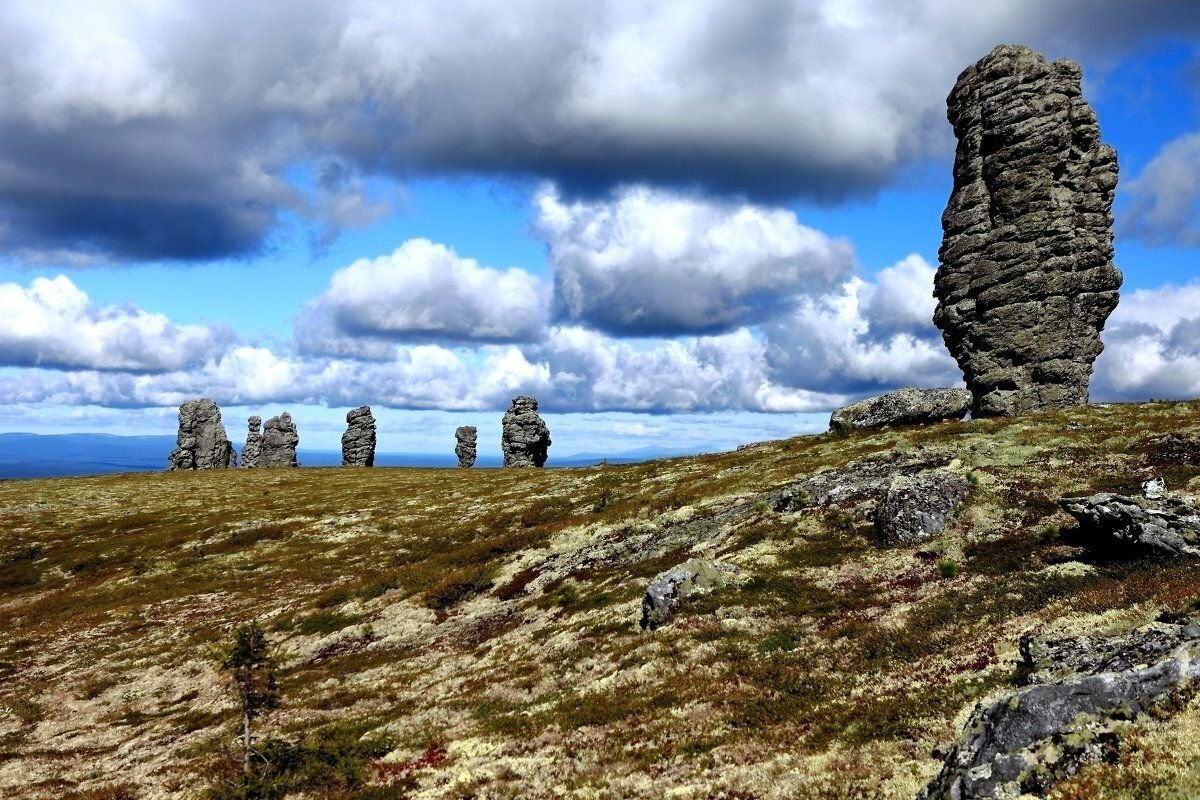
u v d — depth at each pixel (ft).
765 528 142.20
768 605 105.29
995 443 161.99
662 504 189.06
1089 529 97.30
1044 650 60.39
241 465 581.94
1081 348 200.44
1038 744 41.34
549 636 119.65
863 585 106.63
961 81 217.36
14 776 92.17
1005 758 41.14
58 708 125.49
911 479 135.74
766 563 122.83
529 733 78.28
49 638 169.37
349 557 216.74
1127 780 36.60
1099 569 86.74
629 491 224.12
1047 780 39.37
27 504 338.34
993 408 205.46
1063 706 42.73
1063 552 98.22
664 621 108.78
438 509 273.75
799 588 109.91
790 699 72.33
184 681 133.08
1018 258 203.10
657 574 137.28
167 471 512.22
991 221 209.46
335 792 70.69
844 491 150.82
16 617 191.62
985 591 90.27
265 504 322.34
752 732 65.98
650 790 57.47
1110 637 57.98
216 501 339.57
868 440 206.69
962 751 43.50
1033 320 201.77
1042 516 114.52
